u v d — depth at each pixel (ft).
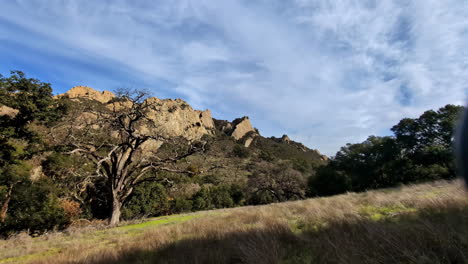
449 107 120.78
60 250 27.53
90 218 85.66
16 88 87.61
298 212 29.58
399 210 18.69
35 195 68.85
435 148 115.96
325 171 156.87
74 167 83.87
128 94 71.67
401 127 140.87
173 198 121.29
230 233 20.75
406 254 9.75
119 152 75.66
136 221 60.95
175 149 80.59
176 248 18.95
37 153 80.74
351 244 12.10
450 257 9.59
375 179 144.97
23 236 46.32
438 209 15.15
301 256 13.20
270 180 153.38
